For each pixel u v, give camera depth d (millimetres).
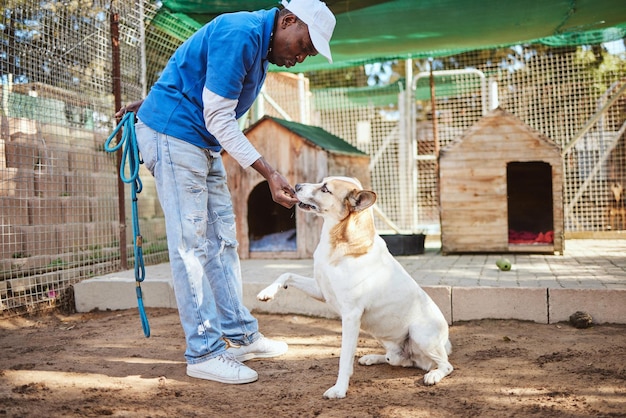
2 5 5238
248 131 7520
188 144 3473
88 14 6285
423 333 3480
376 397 3123
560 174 7074
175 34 7191
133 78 6934
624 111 9227
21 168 5793
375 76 12594
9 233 5531
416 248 7500
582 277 5207
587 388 3125
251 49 3326
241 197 7539
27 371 3557
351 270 3367
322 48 3391
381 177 10398
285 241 7863
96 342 4340
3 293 5391
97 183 6742
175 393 3178
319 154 7227
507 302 4676
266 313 5230
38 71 5762
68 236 6250
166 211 3475
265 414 2865
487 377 3395
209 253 3871
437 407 2943
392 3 6180
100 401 3025
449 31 7094
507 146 7230
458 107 10398
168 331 4641
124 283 5574
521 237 7852
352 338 3301
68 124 6352
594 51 9758
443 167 7449
